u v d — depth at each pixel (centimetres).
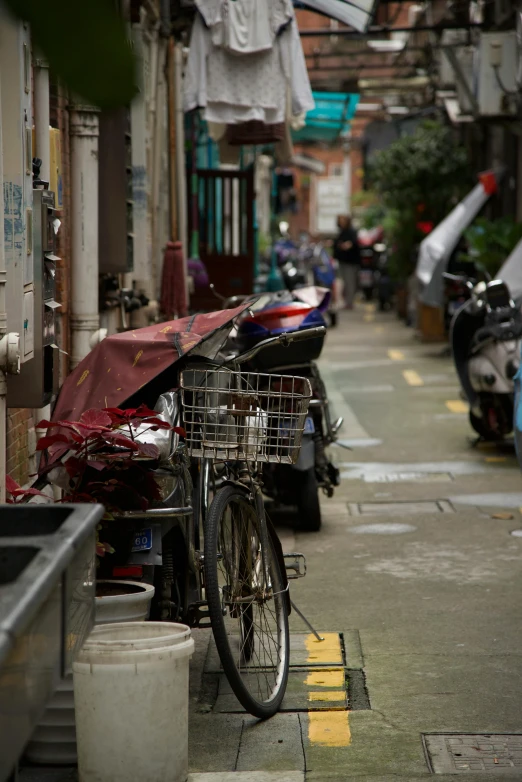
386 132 5781
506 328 1988
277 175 6075
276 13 1838
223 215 3288
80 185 1425
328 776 686
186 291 2180
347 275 6397
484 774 682
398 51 4088
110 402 822
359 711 812
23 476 1184
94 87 165
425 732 764
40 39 161
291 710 816
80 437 762
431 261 3572
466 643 980
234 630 838
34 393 957
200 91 1855
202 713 813
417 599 1137
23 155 897
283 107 1875
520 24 2652
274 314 1393
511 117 2862
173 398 845
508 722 782
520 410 1317
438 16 3903
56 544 401
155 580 831
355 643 985
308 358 1419
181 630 701
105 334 1306
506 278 2548
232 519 825
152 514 770
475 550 1355
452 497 1695
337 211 11838
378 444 2197
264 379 1412
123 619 739
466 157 4400
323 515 1590
